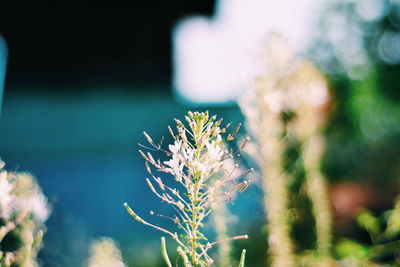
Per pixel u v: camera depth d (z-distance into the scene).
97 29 9.05
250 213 2.87
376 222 2.59
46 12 8.64
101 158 8.11
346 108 5.87
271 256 1.89
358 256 2.37
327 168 5.05
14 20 8.58
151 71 9.40
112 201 7.34
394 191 4.62
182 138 0.85
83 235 4.11
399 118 6.82
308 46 7.40
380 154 6.15
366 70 7.00
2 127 8.28
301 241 2.12
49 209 1.53
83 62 9.12
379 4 8.19
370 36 8.07
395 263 2.36
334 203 3.98
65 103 8.79
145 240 4.63
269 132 1.89
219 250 1.84
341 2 8.11
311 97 2.13
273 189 1.90
